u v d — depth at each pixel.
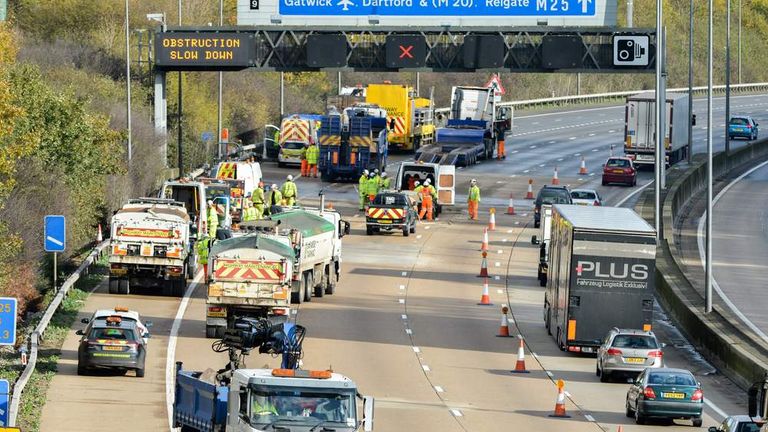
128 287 147.50
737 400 115.56
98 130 180.00
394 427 98.00
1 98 128.12
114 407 101.25
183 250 146.50
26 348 115.00
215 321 128.50
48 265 153.62
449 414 103.81
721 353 129.62
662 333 146.50
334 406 74.88
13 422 90.31
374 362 123.25
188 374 86.75
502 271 176.00
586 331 128.12
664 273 166.50
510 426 100.50
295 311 145.38
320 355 124.62
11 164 131.75
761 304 158.25
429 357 127.00
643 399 101.75
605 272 127.69
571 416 105.25
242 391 75.12
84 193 174.38
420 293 160.25
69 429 93.88
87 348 110.69
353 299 154.88
